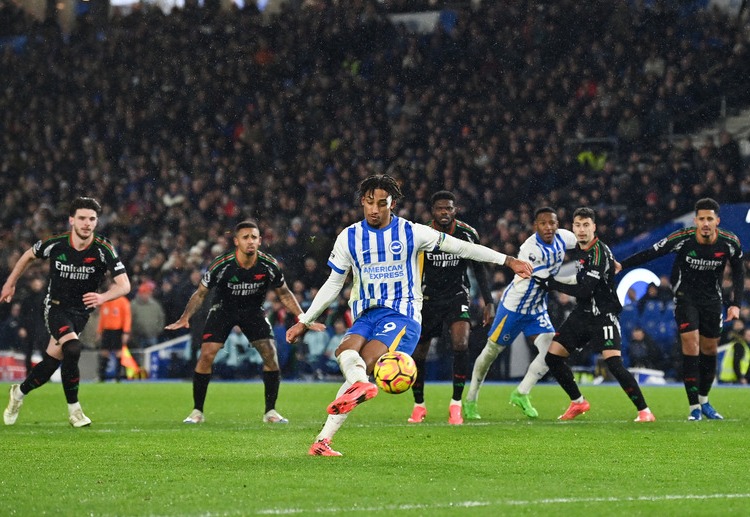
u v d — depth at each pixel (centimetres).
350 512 1053
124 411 2627
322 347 4316
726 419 2273
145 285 4512
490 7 5822
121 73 6444
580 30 5606
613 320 2212
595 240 2195
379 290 1488
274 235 5119
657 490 1221
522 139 5250
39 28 6744
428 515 1041
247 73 6188
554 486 1245
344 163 5566
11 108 6488
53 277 2106
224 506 1088
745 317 4034
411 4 6228
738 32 5294
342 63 6116
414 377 1395
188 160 5984
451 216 2248
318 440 1536
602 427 2042
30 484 1248
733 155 4772
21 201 5978
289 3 6400
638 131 5162
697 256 2222
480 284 2380
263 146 5841
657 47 5419
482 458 1519
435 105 5600
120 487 1221
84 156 6134
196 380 2277
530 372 2392
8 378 4506
